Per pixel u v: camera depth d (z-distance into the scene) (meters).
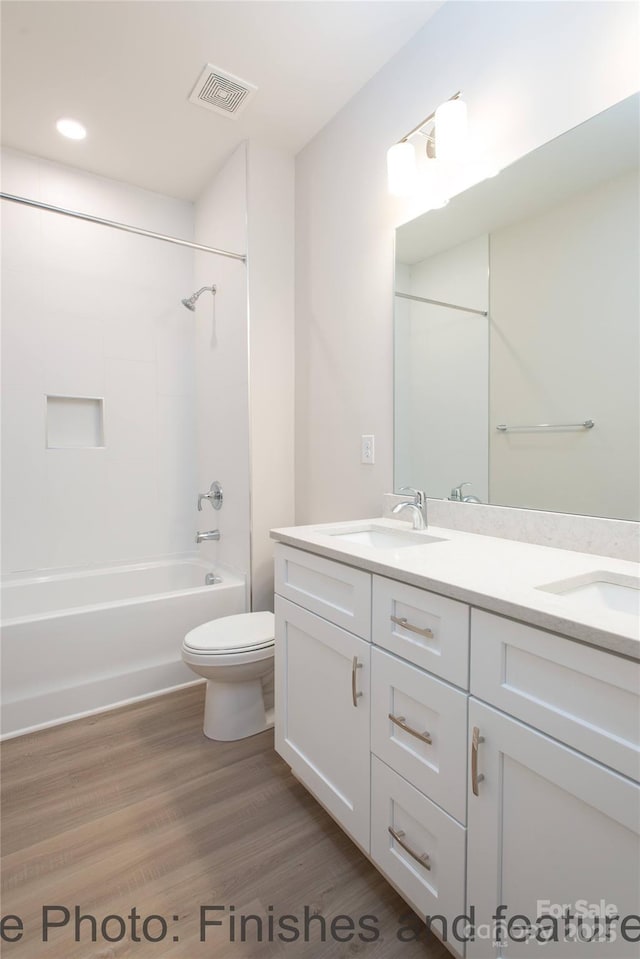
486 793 0.88
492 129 1.47
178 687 2.27
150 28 1.69
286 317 2.50
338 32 1.72
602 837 0.71
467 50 1.54
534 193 1.36
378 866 1.16
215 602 2.37
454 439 1.63
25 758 1.74
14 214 2.44
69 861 1.29
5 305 2.43
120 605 2.12
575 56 1.25
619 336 1.19
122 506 2.79
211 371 2.79
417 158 1.73
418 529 1.62
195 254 2.96
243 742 1.85
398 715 1.09
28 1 1.57
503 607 0.83
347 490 2.16
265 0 1.58
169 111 2.13
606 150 1.20
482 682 0.88
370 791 1.18
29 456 2.51
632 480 1.17
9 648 1.89
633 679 0.66
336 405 2.21
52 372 2.56
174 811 1.48
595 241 1.23
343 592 1.28
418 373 1.77
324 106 2.11
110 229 2.71
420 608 1.02
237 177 2.42
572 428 1.29
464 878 0.92
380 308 1.94
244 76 1.93
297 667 1.50
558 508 1.32
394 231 1.85
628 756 0.67
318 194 2.30
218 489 2.73
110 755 1.76
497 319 1.48
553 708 0.77
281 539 1.55
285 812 1.48
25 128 2.26
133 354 2.80
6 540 2.46
